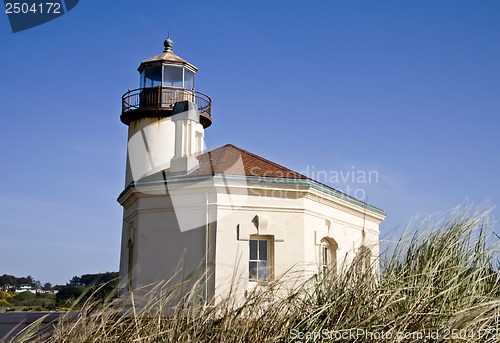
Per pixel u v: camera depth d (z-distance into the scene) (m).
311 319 5.18
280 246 16.58
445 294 5.41
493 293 5.83
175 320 5.25
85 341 4.86
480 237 6.30
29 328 5.14
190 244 16.52
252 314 5.46
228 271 16.00
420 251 6.21
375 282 5.78
